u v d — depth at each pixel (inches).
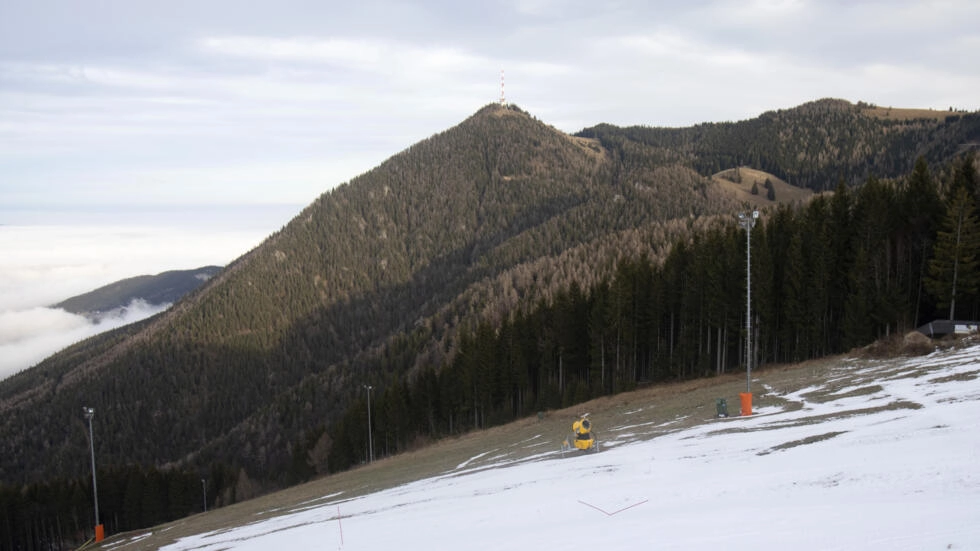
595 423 1829.5
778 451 772.0
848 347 2202.3
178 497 3641.7
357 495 1427.2
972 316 2161.7
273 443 5698.8
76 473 6205.7
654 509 569.6
